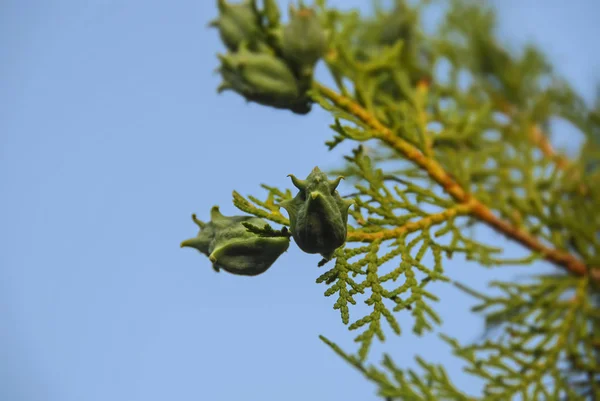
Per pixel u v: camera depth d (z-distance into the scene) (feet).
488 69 17.75
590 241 14.46
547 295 14.52
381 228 12.26
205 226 11.17
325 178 10.11
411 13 16.63
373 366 12.35
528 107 17.44
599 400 13.55
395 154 15.16
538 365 13.32
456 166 14.14
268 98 13.12
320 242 10.13
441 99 17.13
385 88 15.44
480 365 13.12
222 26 13.33
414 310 11.41
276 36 13.25
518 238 14.38
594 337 14.32
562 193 15.76
